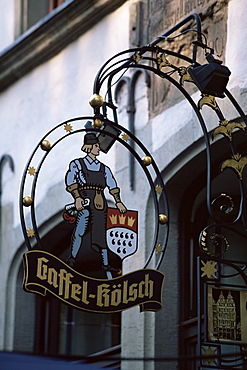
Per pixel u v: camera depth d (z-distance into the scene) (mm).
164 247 7535
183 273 9617
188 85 9273
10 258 11820
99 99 7609
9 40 13023
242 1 8648
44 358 6184
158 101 9680
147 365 9336
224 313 7621
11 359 6055
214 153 9117
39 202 11453
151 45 8180
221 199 9773
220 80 7805
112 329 11102
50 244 11578
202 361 7578
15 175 12109
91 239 7344
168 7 9688
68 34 11328
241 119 8508
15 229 11844
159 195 9602
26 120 12109
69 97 11281
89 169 7480
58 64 11602
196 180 9602
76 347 11398
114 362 10547
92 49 10977
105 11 10758
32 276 7008
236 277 9422
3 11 13281
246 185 9555
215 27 8945
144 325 9438
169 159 9406
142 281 7316
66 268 7125
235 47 8648
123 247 7426
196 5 9195
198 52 9133
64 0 12750
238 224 9602
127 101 10078
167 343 9391
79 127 10961
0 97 12812
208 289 7613
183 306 9523
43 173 11469
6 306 11742
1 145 12578
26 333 11664
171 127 9438
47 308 11812
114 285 7227
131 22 10289
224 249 7711
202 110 8969
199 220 9781
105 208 7430
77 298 7102
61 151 11227
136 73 10023
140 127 9914
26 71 12219
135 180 9875
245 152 9031
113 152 10289
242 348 7648
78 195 7395
